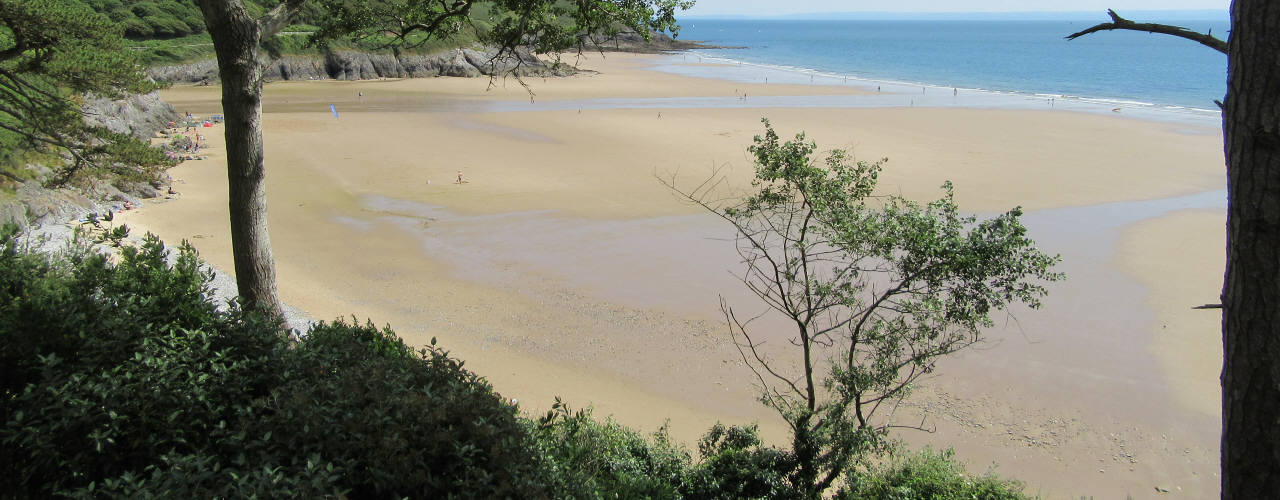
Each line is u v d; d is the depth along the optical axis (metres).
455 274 24.34
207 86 81.81
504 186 35.88
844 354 12.35
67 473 4.92
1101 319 20.69
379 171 38.81
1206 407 16.56
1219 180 37.03
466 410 5.51
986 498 10.21
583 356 18.73
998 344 19.14
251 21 9.55
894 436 15.17
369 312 20.94
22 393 5.34
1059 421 16.03
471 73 96.31
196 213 30.19
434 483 4.88
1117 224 29.69
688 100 72.81
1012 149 45.28
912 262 9.79
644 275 24.22
